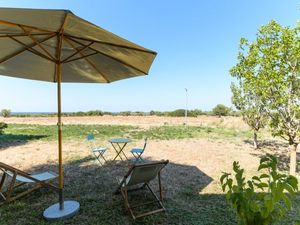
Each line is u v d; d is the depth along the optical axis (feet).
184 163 21.63
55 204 11.55
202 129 53.57
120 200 12.42
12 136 39.06
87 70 12.82
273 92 16.29
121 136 39.93
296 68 15.28
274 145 32.40
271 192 4.39
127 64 10.89
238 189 4.83
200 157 24.29
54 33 8.70
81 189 14.16
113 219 10.32
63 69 12.84
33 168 19.67
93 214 10.80
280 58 15.40
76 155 24.43
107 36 7.63
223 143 33.68
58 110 10.54
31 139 35.99
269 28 16.19
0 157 23.63
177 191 14.02
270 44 16.34
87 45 9.45
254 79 16.94
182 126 61.82
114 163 21.11
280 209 4.61
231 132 48.01
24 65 11.82
